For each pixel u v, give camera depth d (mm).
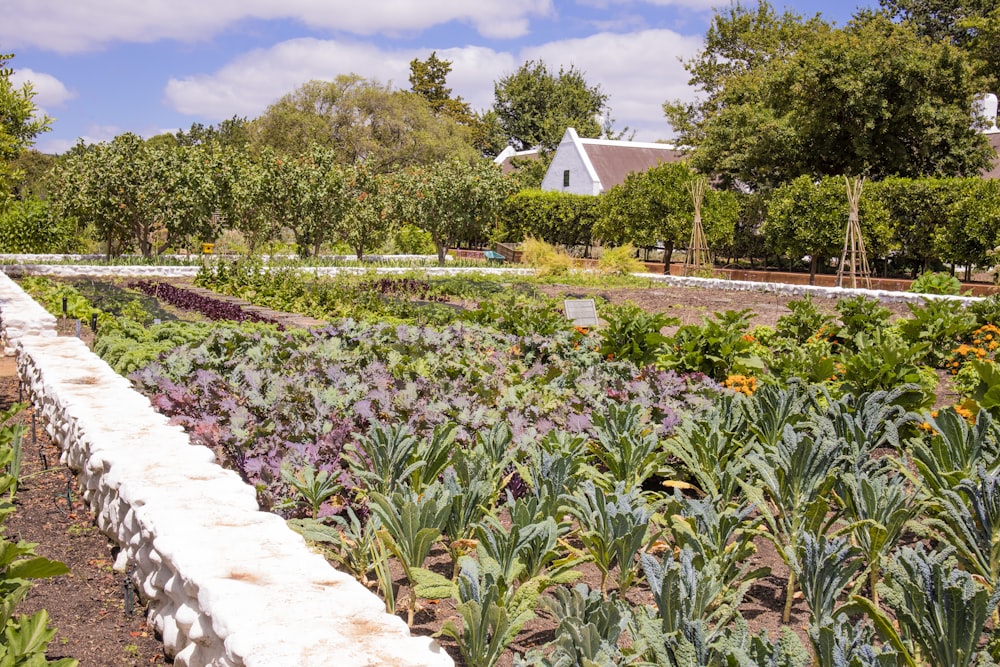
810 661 2932
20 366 9250
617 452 4852
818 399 6270
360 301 15477
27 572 2746
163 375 6730
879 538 3561
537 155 58500
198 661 3027
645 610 2701
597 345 9914
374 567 3883
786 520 3918
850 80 26375
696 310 17734
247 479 4840
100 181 25219
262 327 9133
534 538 3426
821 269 28703
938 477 4156
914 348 7613
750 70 41406
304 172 28828
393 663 2443
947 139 26672
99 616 3775
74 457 5691
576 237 37219
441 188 30875
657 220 27031
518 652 3336
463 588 2885
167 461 4516
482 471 4258
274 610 2775
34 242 28547
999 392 5930
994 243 20484
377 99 52688
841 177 23703
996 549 3492
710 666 2357
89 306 14164
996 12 34594
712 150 32531
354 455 4930
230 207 27359
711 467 4699
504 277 24938
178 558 3232
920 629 2670
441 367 7375
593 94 71688
